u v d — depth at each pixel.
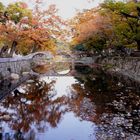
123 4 40.88
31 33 56.69
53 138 15.69
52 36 66.31
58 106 24.23
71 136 15.93
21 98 28.30
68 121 19.12
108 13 46.53
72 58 132.62
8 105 24.83
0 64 38.16
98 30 58.31
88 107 23.00
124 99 25.61
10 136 16.14
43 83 40.94
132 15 41.00
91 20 61.69
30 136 16.09
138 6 39.28
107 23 53.25
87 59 108.56
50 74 55.78
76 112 21.55
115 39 52.34
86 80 43.12
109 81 39.94
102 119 18.81
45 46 66.69
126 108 21.88
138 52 50.72
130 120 18.30
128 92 29.36
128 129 16.39
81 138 15.50
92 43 70.38
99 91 31.02
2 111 22.50
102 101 25.09
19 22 53.66
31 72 59.38
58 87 36.53
